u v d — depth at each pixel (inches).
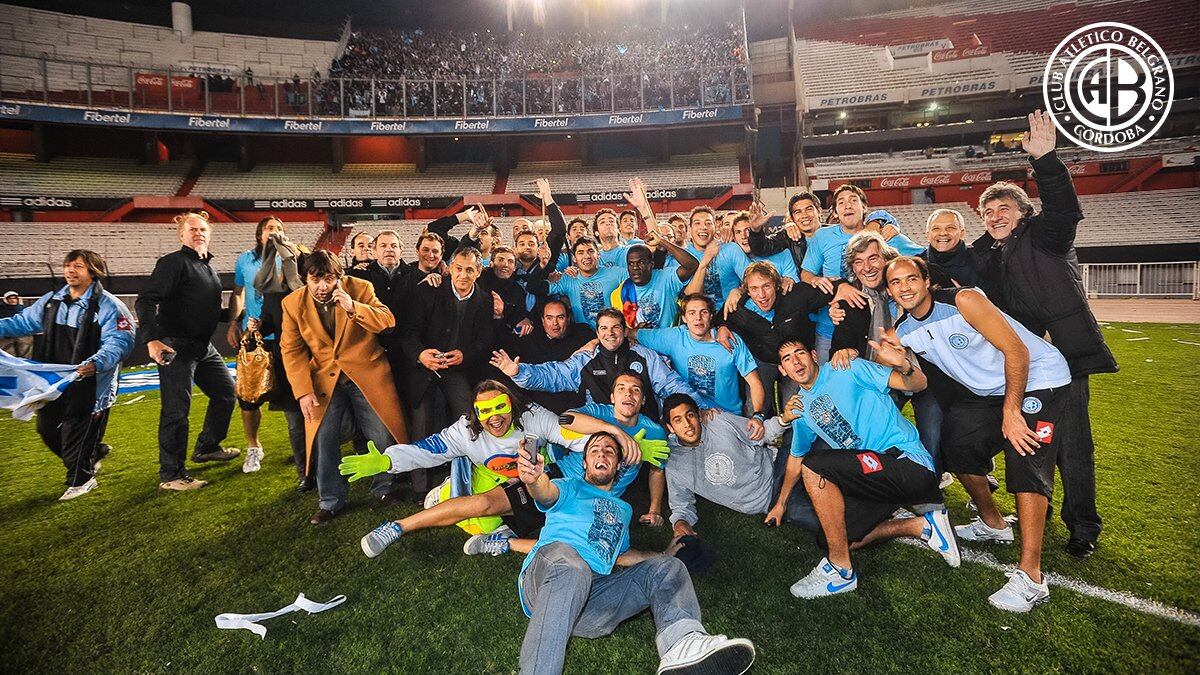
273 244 162.9
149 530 137.8
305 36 1107.3
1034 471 96.0
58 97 781.9
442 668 87.4
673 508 127.6
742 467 130.6
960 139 929.5
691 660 74.2
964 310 98.5
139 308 156.5
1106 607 93.8
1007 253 110.7
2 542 133.1
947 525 108.7
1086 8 997.2
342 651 92.0
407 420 154.7
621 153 988.6
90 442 165.8
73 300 166.4
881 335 112.8
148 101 827.4
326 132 829.8
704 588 105.7
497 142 951.6
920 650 86.5
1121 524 121.1
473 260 150.3
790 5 1186.6
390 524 117.6
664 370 142.4
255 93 839.1
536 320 178.4
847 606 98.3
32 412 153.9
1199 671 79.1
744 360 141.0
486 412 118.8
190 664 90.4
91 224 716.7
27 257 638.5
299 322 137.2
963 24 1083.9
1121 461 157.6
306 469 147.9
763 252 188.9
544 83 881.5
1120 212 722.8
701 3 1165.1
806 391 118.1
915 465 106.5
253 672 88.1
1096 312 518.3
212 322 172.6
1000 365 102.7
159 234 730.2
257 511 148.1
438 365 143.5
